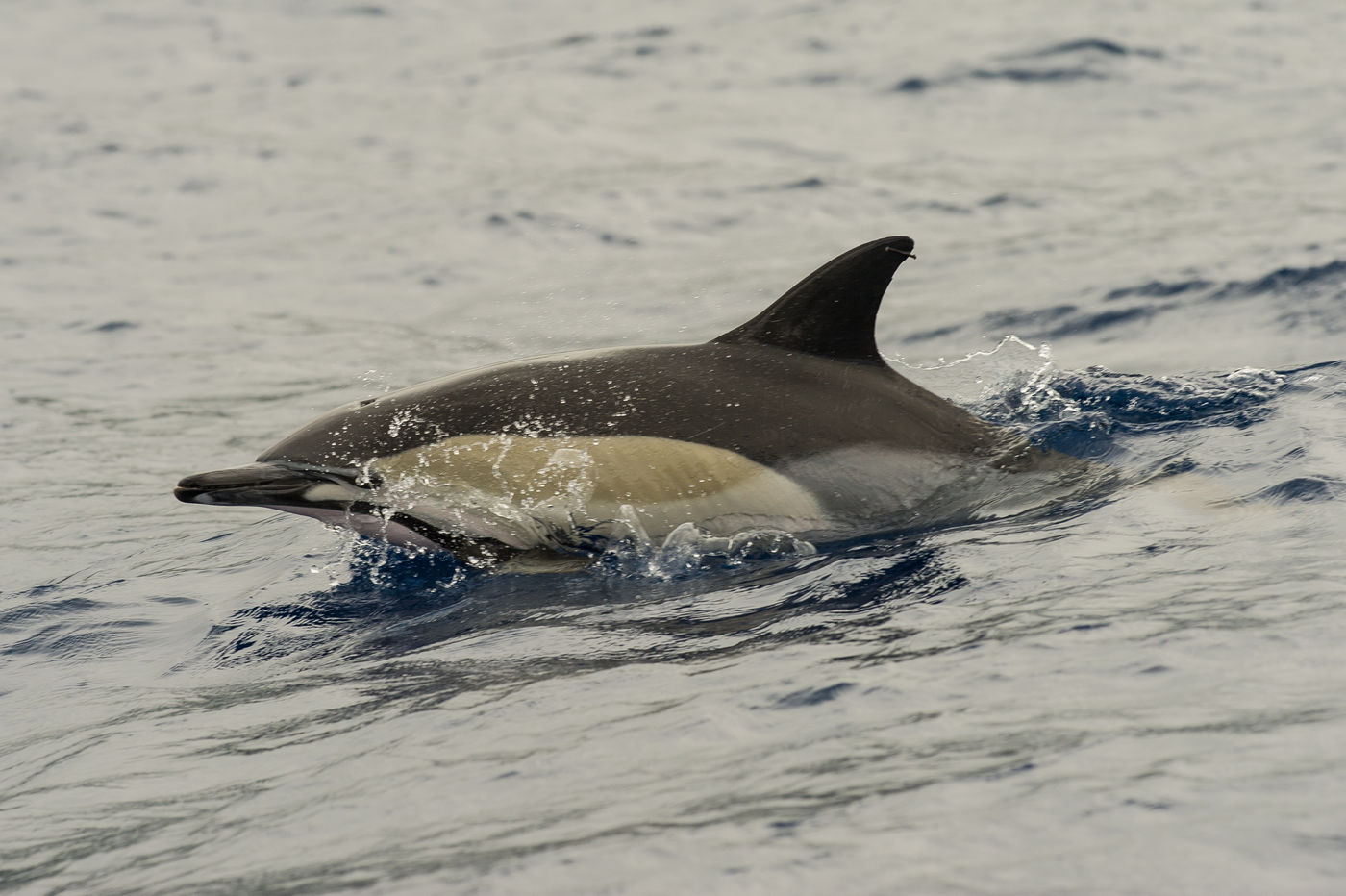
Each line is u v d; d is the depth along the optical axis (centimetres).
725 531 2331
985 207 5741
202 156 7488
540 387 2481
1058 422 2716
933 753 1316
